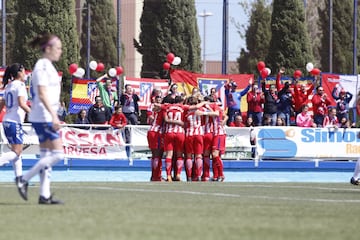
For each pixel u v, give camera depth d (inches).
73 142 1488.7
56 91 669.3
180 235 465.1
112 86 1660.9
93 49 3814.0
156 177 1375.5
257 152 1567.4
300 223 541.3
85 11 3826.3
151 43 2881.4
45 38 669.3
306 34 2522.1
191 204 688.4
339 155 1620.3
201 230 492.4
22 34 2094.0
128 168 1518.2
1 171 1444.4
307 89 1718.8
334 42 3649.1
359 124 2036.2
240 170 1556.3
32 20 2085.4
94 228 495.5
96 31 3814.0
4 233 470.0
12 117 922.1
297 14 2507.4
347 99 1760.6
